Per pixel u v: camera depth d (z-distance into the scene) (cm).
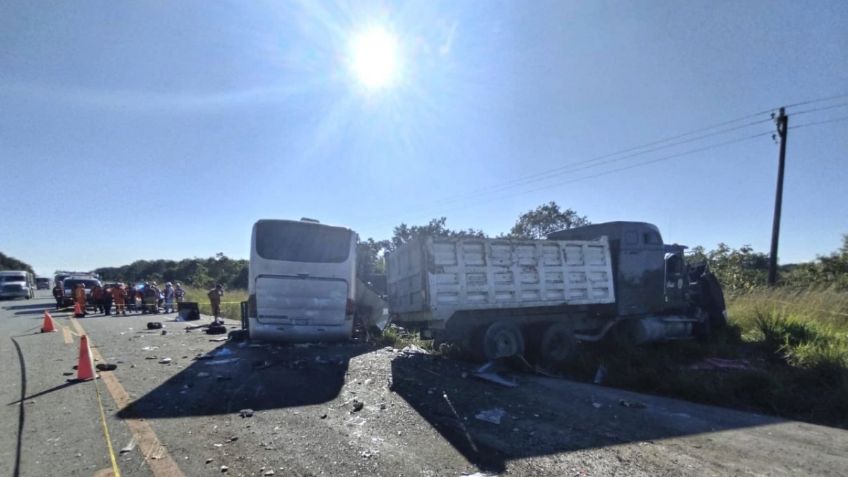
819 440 510
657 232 1186
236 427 511
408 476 388
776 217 2089
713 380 743
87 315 2392
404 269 1038
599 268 1077
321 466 407
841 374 721
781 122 2073
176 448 446
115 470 395
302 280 1086
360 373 802
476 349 936
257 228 1088
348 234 1138
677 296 1200
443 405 605
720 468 421
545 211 3831
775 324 1124
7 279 4528
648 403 660
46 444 454
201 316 2323
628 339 1107
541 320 1020
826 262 2350
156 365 854
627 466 418
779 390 680
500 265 961
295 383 720
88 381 718
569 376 913
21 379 734
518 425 528
